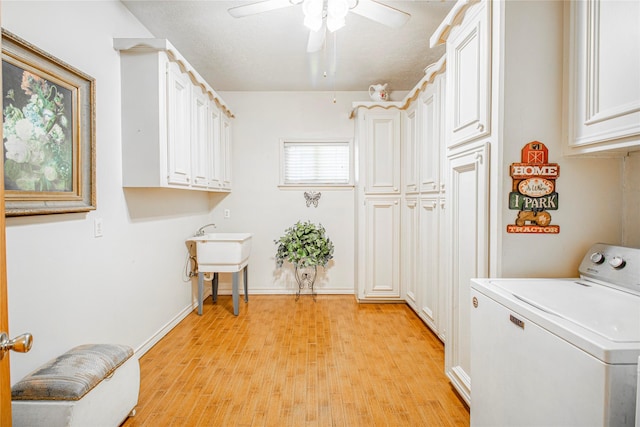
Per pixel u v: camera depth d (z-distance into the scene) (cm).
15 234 141
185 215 332
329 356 242
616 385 82
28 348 85
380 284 363
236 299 328
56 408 129
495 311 130
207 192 398
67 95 169
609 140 126
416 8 228
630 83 115
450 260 192
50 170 158
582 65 136
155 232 269
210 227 401
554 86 147
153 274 265
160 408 181
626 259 128
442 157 255
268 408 182
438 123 261
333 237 406
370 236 360
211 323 309
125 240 226
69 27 173
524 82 146
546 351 102
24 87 143
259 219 405
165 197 287
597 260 139
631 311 108
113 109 213
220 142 356
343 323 308
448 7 226
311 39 218
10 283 139
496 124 148
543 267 150
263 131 402
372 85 367
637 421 81
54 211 158
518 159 147
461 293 180
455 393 195
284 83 375
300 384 205
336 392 196
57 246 164
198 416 175
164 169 227
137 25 242
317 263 369
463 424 168
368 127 356
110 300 208
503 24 145
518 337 116
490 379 135
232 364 230
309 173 409
